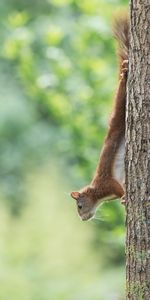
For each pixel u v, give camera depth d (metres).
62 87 13.88
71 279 15.71
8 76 19.41
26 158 19.16
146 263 7.35
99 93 13.38
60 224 16.34
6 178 19.36
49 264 15.91
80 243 16.22
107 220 12.42
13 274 15.40
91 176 13.01
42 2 20.19
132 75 7.37
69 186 17.67
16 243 16.06
